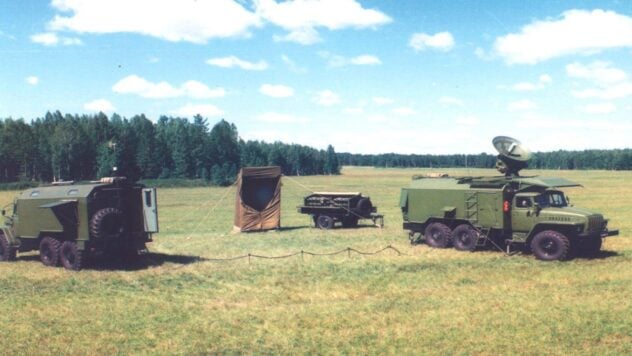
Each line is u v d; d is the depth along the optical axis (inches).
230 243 1074.7
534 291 616.4
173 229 1412.4
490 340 453.7
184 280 717.3
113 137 4421.8
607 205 1882.4
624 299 570.9
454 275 716.7
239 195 1285.7
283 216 1728.6
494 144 979.3
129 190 837.2
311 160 6737.2
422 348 439.8
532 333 468.4
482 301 579.5
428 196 971.9
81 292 654.5
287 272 758.5
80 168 4165.8
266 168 1291.8
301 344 457.4
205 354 438.3
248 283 693.9
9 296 633.0
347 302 590.2
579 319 501.4
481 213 901.8
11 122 4055.1
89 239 776.3
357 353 434.0
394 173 7003.0
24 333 493.4
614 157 7731.3
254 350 445.4
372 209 1358.3
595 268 733.9
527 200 857.5
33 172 4165.8
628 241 983.0
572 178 4589.1
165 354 438.0
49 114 5123.0
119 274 756.0
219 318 538.3
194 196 2908.5
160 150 4542.3
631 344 435.8
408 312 544.7
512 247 912.3
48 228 818.2
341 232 1227.2
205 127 5526.6
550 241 808.9
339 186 3705.7
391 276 719.7
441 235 948.6
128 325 518.0
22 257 925.2
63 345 461.4
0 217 1699.1
